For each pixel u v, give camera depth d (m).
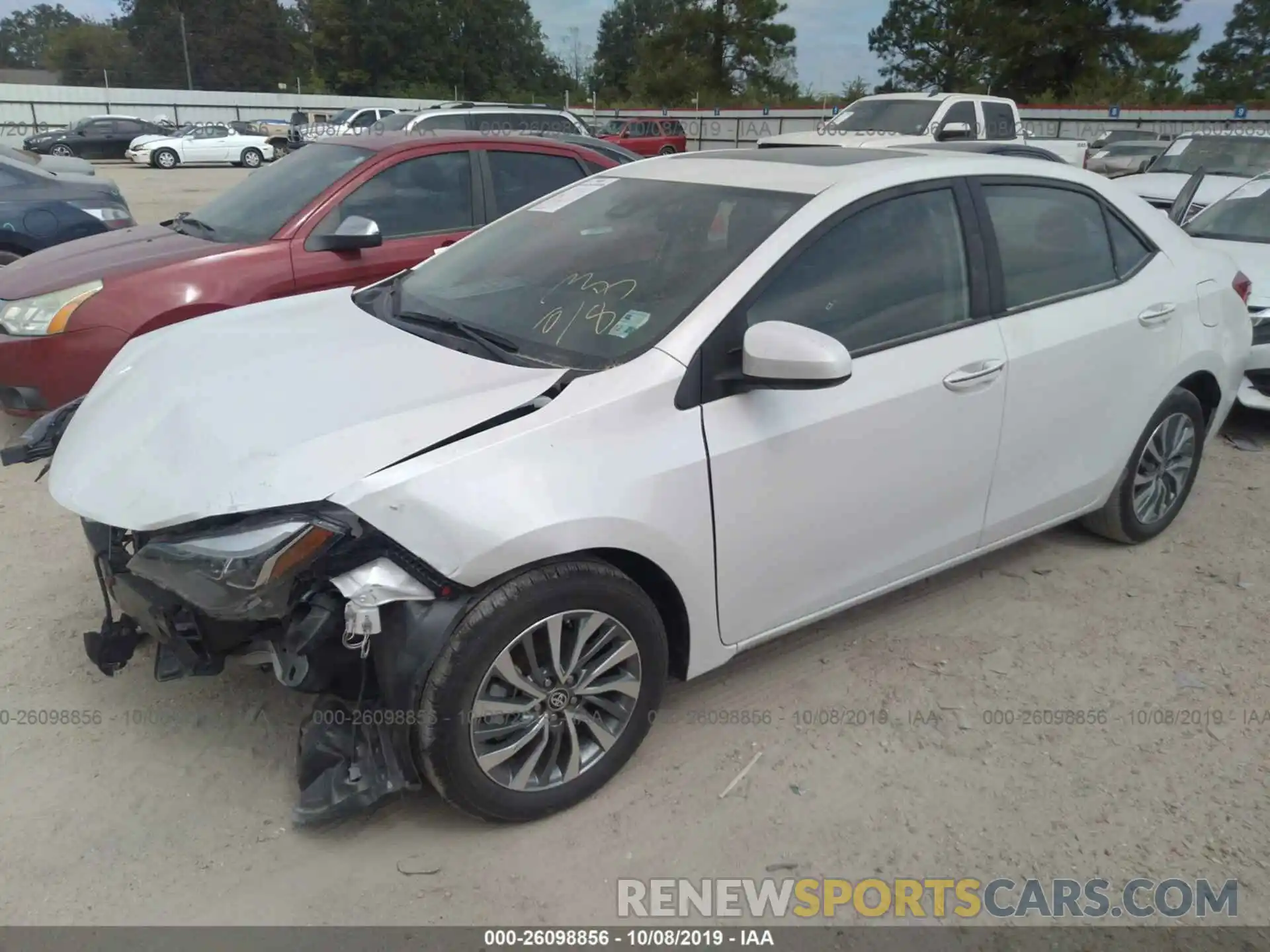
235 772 2.93
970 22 46.88
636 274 3.14
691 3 56.16
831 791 2.91
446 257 3.89
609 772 2.86
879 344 3.15
